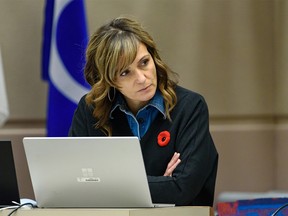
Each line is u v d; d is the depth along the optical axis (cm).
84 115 662
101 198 543
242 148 1233
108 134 647
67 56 1015
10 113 1162
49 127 1021
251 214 553
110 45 597
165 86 634
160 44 1200
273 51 1238
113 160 524
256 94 1235
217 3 1224
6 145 565
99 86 620
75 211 513
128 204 538
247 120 1238
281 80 1220
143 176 522
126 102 645
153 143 629
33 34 1166
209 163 618
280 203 556
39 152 541
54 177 546
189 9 1214
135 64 602
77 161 534
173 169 606
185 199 592
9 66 1162
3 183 574
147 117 637
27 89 1169
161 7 1205
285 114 1217
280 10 1222
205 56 1220
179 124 628
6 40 1162
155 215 508
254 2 1233
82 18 1027
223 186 1229
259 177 1242
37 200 558
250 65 1233
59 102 1016
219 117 1233
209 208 523
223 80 1227
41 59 1150
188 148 611
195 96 641
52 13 1072
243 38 1231
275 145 1238
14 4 1164
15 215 528
